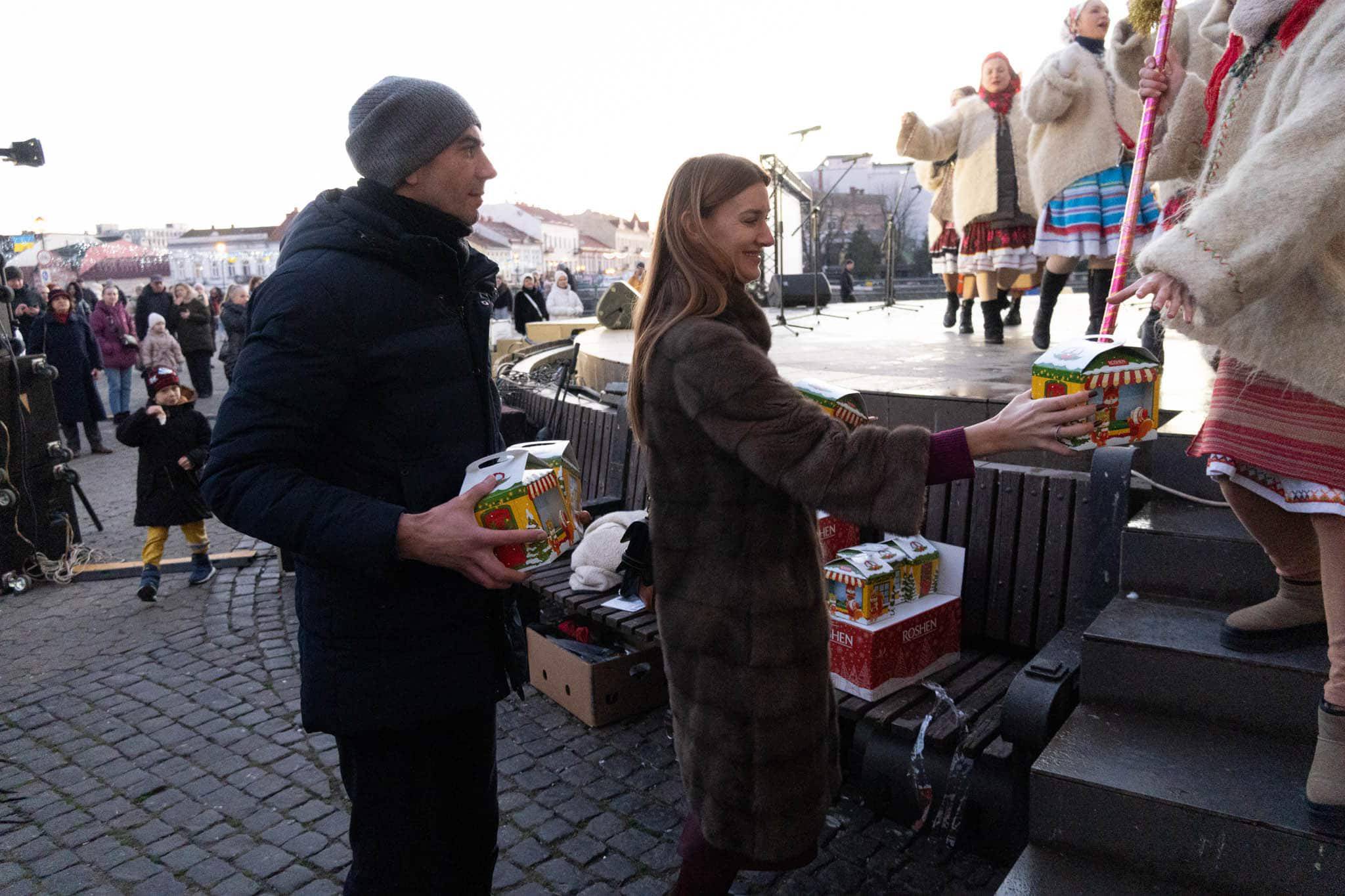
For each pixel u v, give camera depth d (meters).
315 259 1.63
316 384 1.56
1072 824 2.00
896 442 1.49
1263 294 1.45
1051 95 5.00
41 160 7.13
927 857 2.71
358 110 1.71
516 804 3.12
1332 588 1.68
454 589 1.72
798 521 1.75
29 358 5.97
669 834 2.92
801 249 18.22
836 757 1.89
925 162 7.43
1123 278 2.16
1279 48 1.65
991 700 2.88
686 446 1.70
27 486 5.93
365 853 1.78
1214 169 1.77
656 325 1.74
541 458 1.73
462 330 1.78
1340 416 1.62
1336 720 1.69
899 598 3.04
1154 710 2.21
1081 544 3.03
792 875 2.65
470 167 1.74
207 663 4.50
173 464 5.48
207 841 3.02
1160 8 2.39
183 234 84.06
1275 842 1.75
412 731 1.76
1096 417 1.48
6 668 4.59
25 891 2.79
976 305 9.96
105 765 3.55
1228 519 2.57
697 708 1.77
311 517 1.50
